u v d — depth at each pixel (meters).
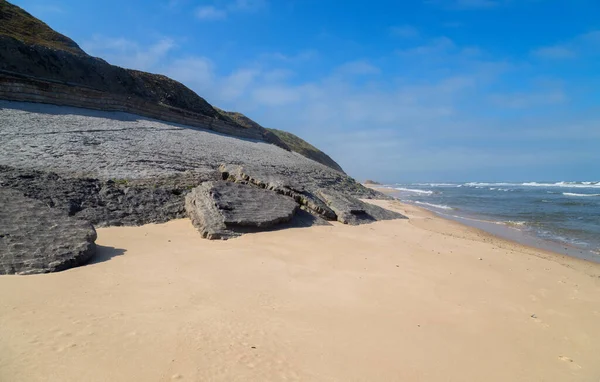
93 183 14.59
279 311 6.25
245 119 74.62
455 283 8.59
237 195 14.72
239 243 11.34
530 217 25.56
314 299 6.97
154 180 16.94
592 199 42.69
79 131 22.44
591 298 8.12
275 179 18.38
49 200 12.30
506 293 8.13
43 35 38.12
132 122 29.75
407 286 8.12
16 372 3.92
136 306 5.99
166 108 37.09
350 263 9.80
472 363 5.04
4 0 38.91
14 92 24.16
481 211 29.62
